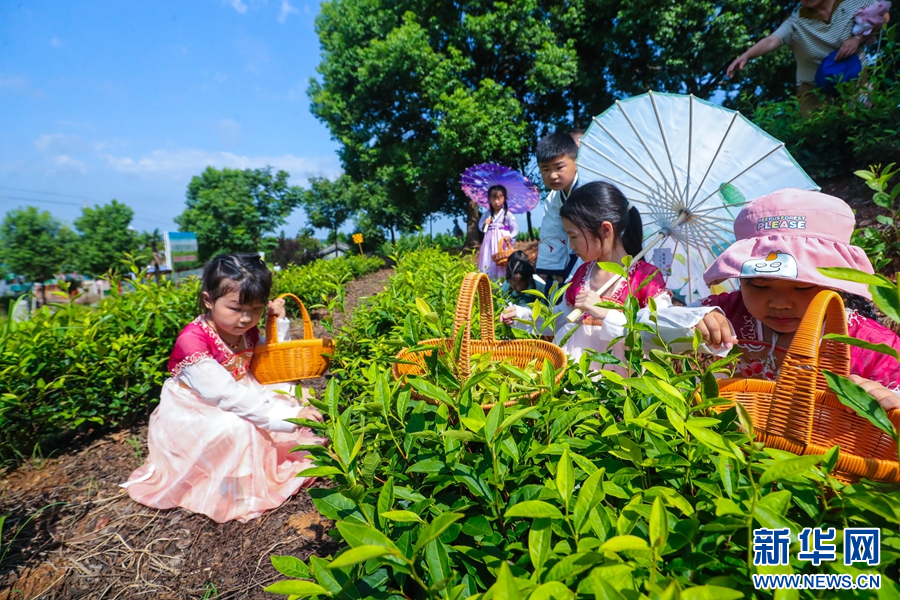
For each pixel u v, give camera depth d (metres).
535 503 0.76
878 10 5.03
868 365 1.50
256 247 41.50
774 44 5.50
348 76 19.19
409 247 18.69
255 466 2.36
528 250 10.95
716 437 0.79
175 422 2.39
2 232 30.48
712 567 0.75
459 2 17.11
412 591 0.94
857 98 4.90
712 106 2.64
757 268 1.46
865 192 4.61
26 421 2.87
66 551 2.16
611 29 15.38
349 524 0.75
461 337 1.26
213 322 2.49
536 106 18.92
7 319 2.86
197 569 2.04
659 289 2.23
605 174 3.14
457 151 16.34
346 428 1.07
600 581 0.61
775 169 2.61
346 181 34.38
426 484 1.10
